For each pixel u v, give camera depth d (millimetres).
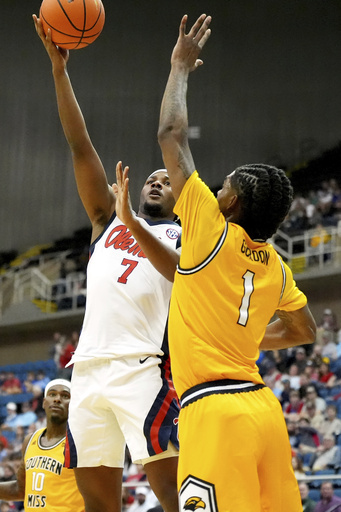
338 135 18766
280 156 19062
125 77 20125
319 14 19391
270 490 2354
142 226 2627
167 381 3084
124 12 20438
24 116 20609
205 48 19953
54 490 4480
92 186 3299
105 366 3068
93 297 3178
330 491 6926
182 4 20078
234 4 19953
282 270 2682
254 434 2311
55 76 3217
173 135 2523
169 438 2977
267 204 2521
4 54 20859
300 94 19281
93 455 3051
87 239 19453
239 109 19531
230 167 19234
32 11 20766
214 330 2404
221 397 2326
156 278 3172
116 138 19906
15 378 15414
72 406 3123
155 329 3129
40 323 17703
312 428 9547
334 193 17000
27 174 20391
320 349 12234
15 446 12203
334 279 14914
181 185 2469
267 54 19641
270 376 11969
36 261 19547
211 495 2229
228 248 2445
